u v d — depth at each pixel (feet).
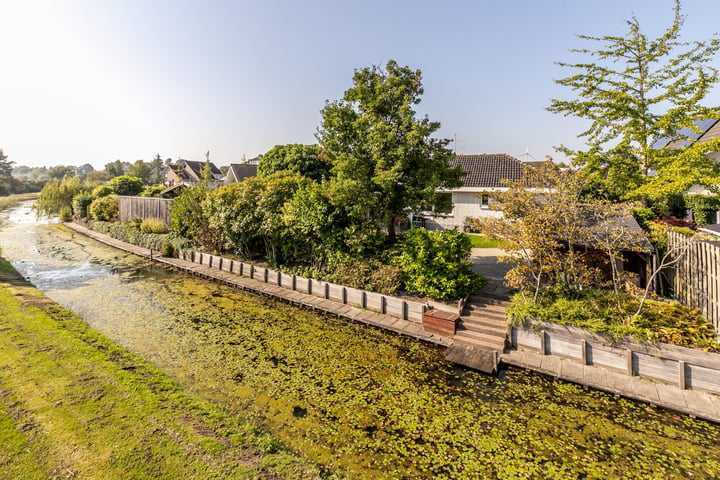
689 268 29.94
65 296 44.14
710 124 63.41
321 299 42.45
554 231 30.48
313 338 33.04
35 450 15.89
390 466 17.71
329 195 43.88
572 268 30.09
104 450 16.17
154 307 41.04
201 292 47.19
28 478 14.35
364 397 23.70
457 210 80.07
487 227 32.53
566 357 27.53
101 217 98.53
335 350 30.63
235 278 51.75
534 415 21.91
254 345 31.45
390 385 25.21
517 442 19.57
